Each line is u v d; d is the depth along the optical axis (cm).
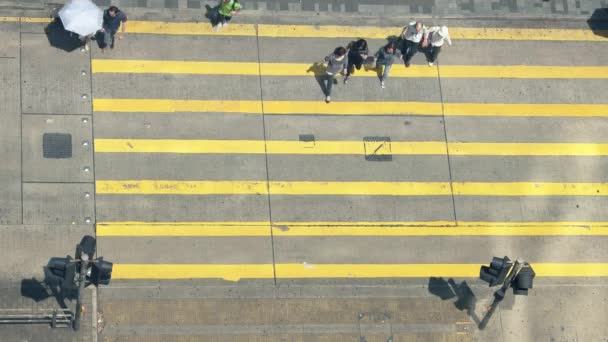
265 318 1942
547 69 2281
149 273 1945
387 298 1991
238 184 2056
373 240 2044
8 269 1903
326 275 1997
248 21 2228
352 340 1945
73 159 2023
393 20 2289
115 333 1884
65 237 1952
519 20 2331
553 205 2133
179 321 1914
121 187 2016
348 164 2111
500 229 2092
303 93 2169
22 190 1977
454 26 2303
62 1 2169
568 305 2031
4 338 1847
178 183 2038
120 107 2088
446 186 2119
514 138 2191
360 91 2189
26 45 2109
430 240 2059
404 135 2158
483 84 2239
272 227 2027
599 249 2103
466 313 1995
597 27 2353
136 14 2189
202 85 2141
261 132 2112
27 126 2033
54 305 1889
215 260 1978
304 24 2250
